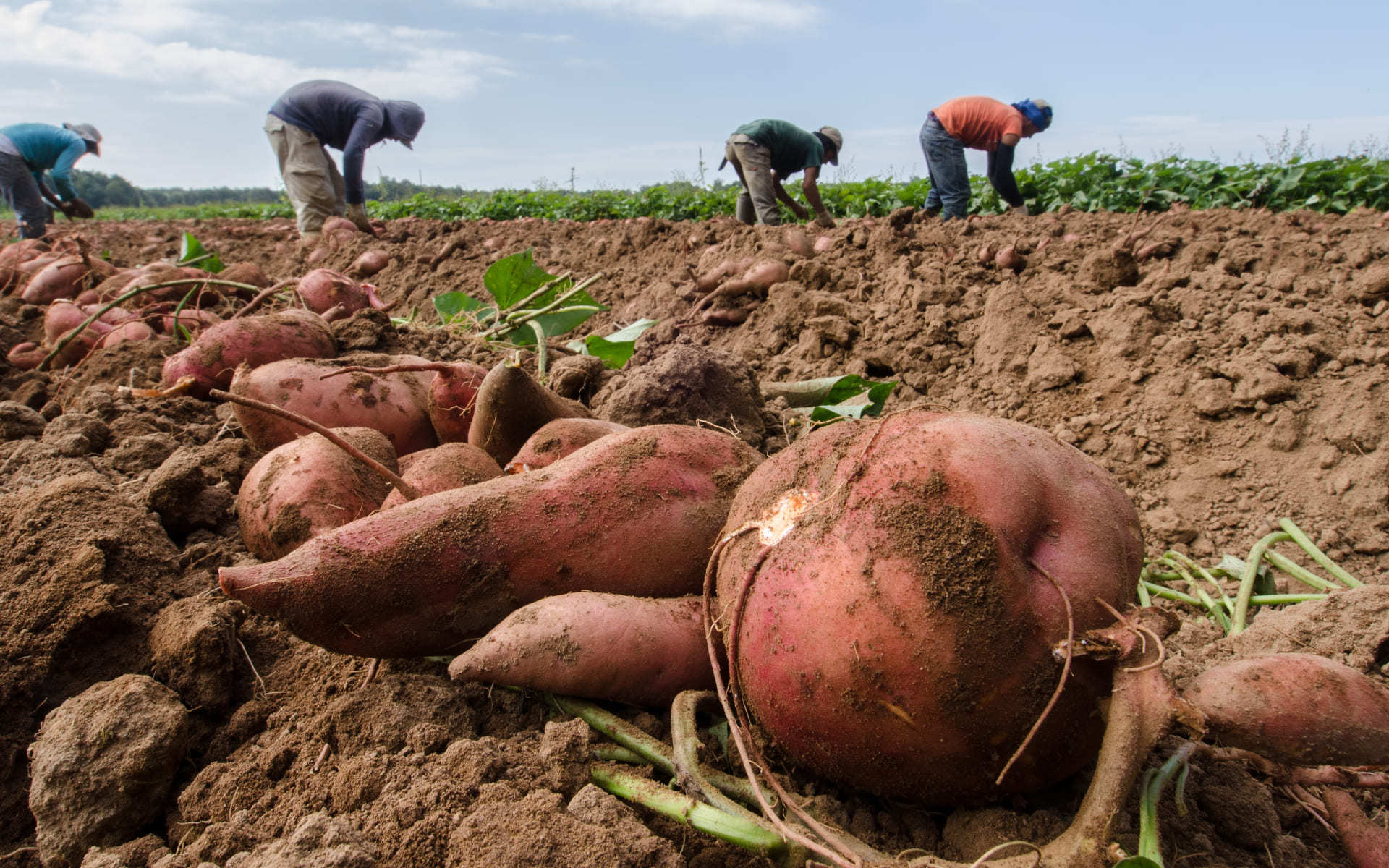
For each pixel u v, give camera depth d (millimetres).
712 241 4785
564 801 1007
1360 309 2568
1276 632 1426
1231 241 3201
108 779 1057
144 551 1418
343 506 1500
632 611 1145
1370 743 846
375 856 929
